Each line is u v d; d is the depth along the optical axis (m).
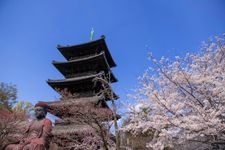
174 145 10.62
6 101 32.44
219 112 8.93
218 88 9.48
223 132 9.20
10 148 5.62
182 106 9.72
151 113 10.59
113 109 13.41
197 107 9.42
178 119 9.37
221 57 11.20
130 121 11.13
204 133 8.98
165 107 9.83
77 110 18.22
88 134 18.30
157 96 10.18
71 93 26.86
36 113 6.09
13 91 34.09
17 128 19.12
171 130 9.54
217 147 9.80
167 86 11.06
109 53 30.45
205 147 10.57
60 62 28.52
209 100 9.89
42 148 5.37
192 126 8.87
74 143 19.05
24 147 5.43
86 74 28.61
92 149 17.73
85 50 30.77
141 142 15.19
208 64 11.16
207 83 10.30
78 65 28.92
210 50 11.32
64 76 29.81
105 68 28.67
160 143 9.77
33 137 5.66
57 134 19.59
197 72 11.07
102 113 17.09
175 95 10.55
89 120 16.94
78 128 20.38
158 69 10.95
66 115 20.84
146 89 10.73
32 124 5.98
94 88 26.08
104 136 16.09
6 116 20.33
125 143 15.45
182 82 10.66
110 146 16.03
